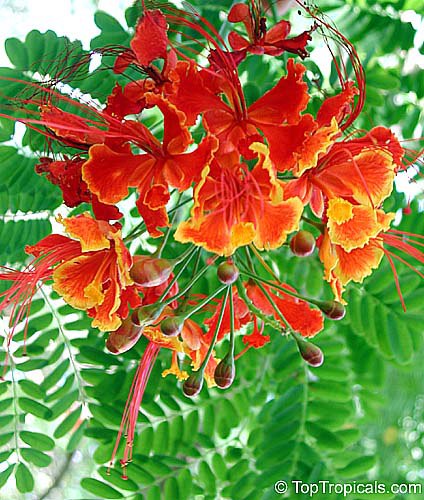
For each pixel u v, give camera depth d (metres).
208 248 0.27
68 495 0.69
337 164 0.29
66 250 0.30
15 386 0.39
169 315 0.31
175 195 0.42
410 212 0.38
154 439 0.41
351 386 0.42
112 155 0.28
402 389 0.52
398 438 0.55
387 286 0.40
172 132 0.28
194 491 0.42
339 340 0.41
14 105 0.36
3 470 0.39
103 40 0.36
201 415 0.43
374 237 0.29
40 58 0.36
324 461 0.39
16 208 0.39
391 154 0.29
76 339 0.40
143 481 0.41
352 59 0.31
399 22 0.40
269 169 0.27
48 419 0.40
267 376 0.44
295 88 0.28
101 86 0.36
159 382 0.40
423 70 0.41
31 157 0.38
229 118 0.28
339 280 0.31
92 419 0.40
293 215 0.27
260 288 0.32
